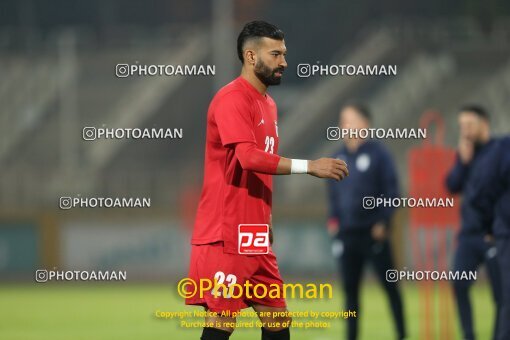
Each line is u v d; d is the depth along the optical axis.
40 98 138.88
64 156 123.81
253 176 21.16
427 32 133.12
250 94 21.16
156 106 132.25
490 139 30.89
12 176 114.19
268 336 21.89
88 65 140.50
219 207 21.25
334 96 129.62
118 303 59.25
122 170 121.44
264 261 21.53
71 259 85.12
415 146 113.00
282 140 126.69
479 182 30.41
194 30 147.50
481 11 131.75
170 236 84.06
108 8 160.25
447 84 125.62
